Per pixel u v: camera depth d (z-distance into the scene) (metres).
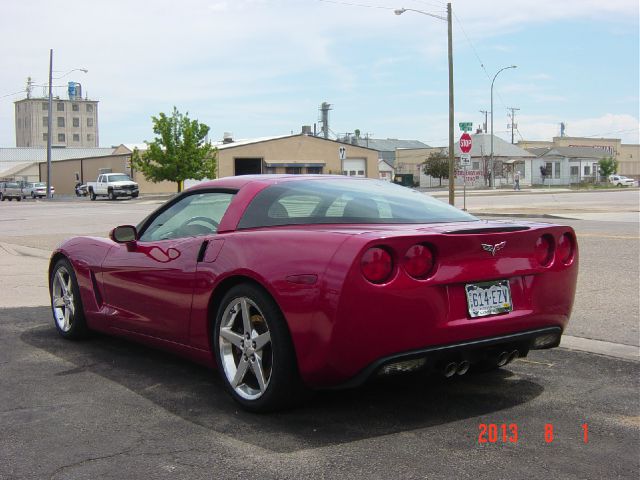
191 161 49.06
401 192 4.62
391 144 122.81
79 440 3.52
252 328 3.82
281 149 62.03
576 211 23.95
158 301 4.52
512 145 84.12
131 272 4.77
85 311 5.43
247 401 3.85
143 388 4.41
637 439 3.49
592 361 4.95
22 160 116.31
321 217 4.00
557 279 3.98
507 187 75.19
